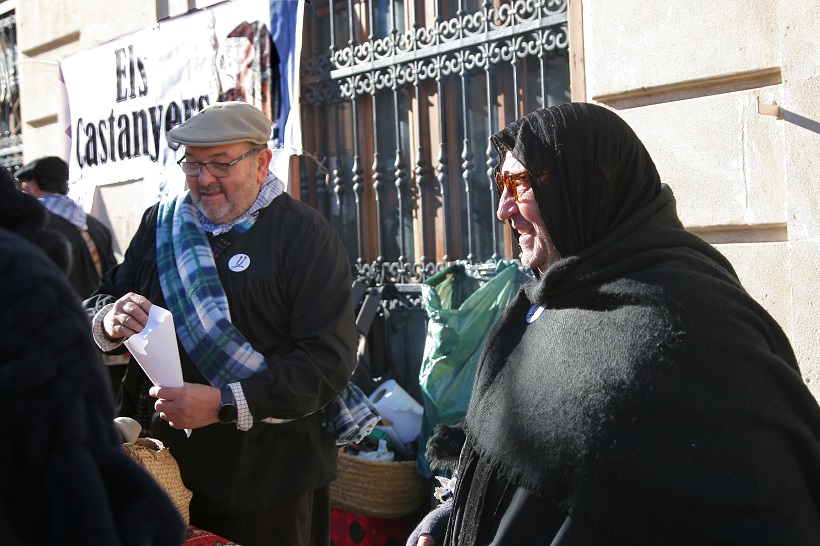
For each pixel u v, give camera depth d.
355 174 4.52
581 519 1.36
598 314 1.47
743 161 2.87
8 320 0.96
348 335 2.46
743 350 1.36
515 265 3.65
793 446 1.35
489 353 1.68
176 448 2.43
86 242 4.17
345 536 3.79
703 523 1.30
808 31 2.68
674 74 3.01
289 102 4.48
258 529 2.41
